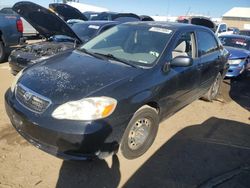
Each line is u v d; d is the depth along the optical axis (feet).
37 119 9.68
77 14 46.52
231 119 17.19
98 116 9.55
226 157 12.69
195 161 12.12
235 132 15.37
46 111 9.66
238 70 26.58
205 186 10.59
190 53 15.07
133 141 11.40
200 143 13.66
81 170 10.75
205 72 16.48
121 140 10.50
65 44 21.58
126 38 14.35
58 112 9.50
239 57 26.50
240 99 21.66
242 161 12.51
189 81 14.44
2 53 27.86
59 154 9.77
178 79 13.20
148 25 14.97
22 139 12.33
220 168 11.82
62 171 10.59
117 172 10.85
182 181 10.75
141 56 12.83
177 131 14.69
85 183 10.12
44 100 9.82
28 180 9.96
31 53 19.25
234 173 11.56
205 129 15.31
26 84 10.71
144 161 11.74
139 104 10.75
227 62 20.58
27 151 11.52
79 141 9.41
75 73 11.11
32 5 20.97
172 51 13.28
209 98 19.45
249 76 29.78
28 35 45.24
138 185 10.27
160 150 12.67
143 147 12.05
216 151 13.09
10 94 11.35
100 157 10.02
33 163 10.85
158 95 11.86
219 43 19.51
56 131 9.39
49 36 25.13
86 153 9.70
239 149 13.50
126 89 10.47
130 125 10.80
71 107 9.50
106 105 9.69
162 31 14.15
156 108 12.42
